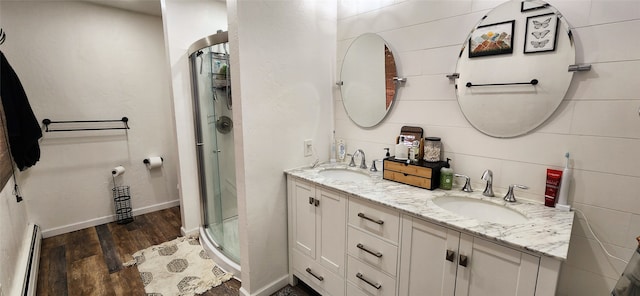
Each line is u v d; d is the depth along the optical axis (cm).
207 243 236
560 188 122
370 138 197
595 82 113
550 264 87
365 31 189
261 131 167
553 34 119
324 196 161
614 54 108
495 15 134
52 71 249
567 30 116
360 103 198
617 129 110
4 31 225
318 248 170
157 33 304
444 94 156
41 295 181
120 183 297
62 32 250
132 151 301
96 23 267
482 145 146
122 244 248
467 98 147
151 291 185
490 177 138
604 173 114
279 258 189
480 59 141
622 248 114
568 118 120
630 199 110
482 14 139
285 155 183
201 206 259
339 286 161
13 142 195
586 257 122
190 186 261
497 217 133
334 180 166
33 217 250
